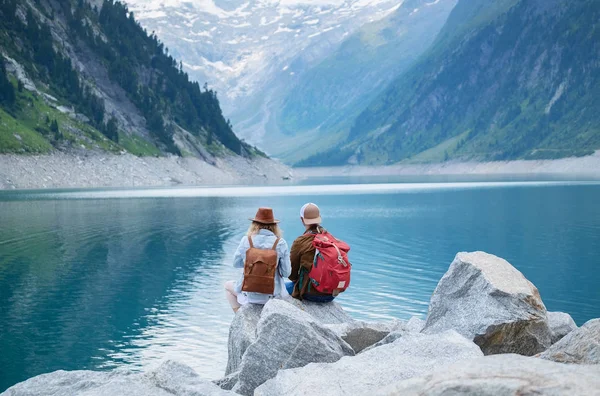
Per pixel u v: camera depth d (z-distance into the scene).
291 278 11.95
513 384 4.03
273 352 9.08
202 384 7.39
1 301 29.84
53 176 182.62
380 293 30.78
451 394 4.19
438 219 70.44
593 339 8.02
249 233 11.44
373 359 7.55
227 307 28.38
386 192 137.88
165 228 62.47
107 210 86.06
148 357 21.19
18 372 19.77
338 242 11.74
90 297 30.73
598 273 36.59
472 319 10.98
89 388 7.87
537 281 34.62
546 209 83.31
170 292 31.86
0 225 65.25
